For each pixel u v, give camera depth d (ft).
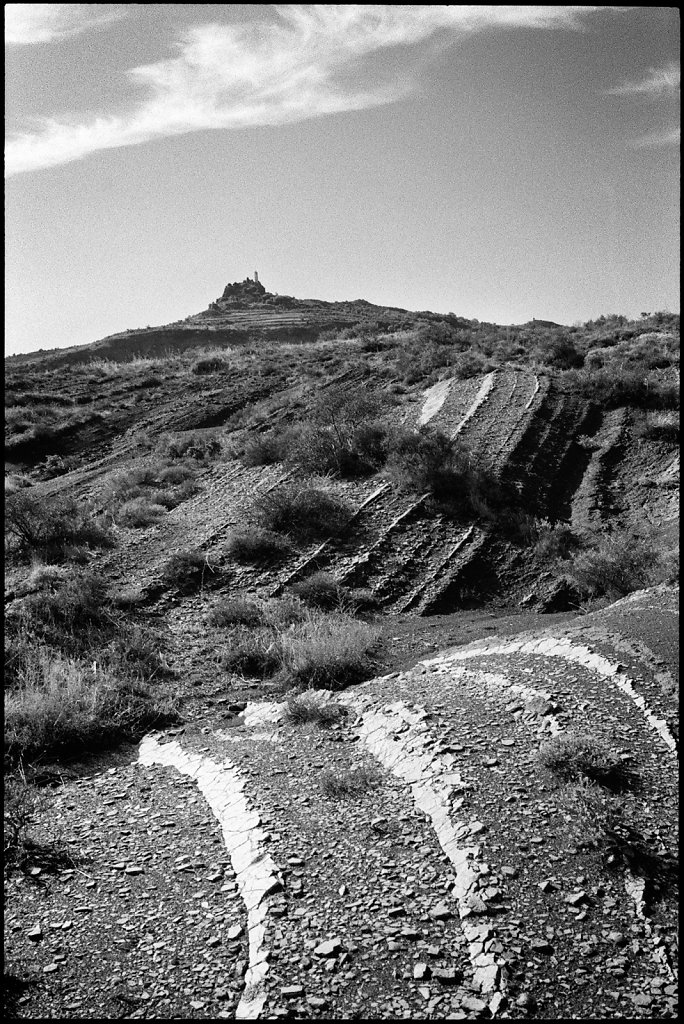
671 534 46.88
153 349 225.56
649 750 21.30
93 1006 14.58
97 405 94.89
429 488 53.88
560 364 82.33
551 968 14.69
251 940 16.10
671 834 18.16
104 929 16.94
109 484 62.23
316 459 60.34
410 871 17.76
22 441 79.82
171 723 29.73
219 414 85.66
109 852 20.20
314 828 20.01
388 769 22.82
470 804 19.75
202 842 20.34
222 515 52.75
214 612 39.75
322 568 45.34
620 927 15.60
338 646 34.24
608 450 61.26
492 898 16.48
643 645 27.09
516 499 53.36
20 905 17.99
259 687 32.91
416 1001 14.14
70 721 27.86
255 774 23.65
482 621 39.58
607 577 42.32
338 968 15.05
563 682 25.77
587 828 18.34
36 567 42.52
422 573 45.21
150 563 45.93
